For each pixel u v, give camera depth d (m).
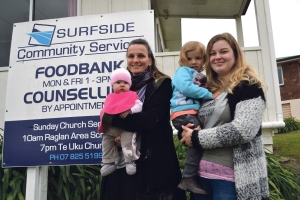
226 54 2.01
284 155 6.82
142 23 3.01
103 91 2.94
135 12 3.04
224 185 1.83
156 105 2.06
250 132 1.74
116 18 3.05
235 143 1.77
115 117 2.02
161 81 2.12
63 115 2.95
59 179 3.19
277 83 4.61
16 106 3.04
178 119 2.04
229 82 1.94
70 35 3.10
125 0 5.23
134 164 2.02
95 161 2.83
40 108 3.00
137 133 2.10
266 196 1.77
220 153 1.88
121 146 2.06
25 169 3.29
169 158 2.08
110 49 3.01
